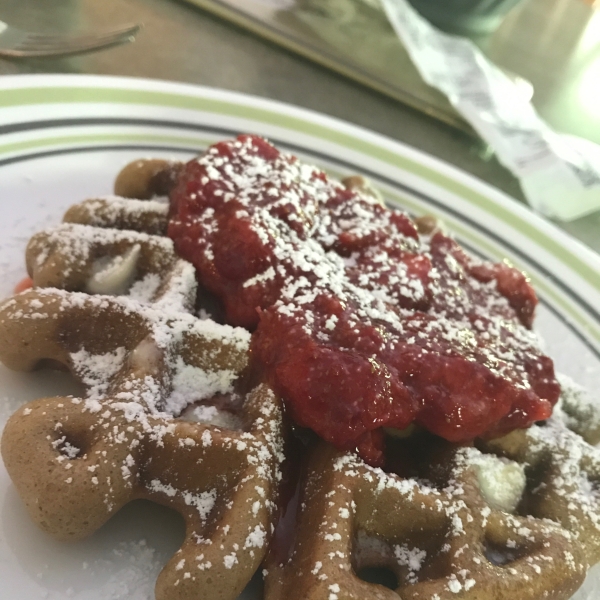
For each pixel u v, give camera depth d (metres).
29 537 0.11
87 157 0.19
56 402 0.11
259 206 0.15
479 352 0.14
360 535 0.12
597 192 0.25
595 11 0.56
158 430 0.11
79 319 0.13
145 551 0.12
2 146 0.18
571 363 0.19
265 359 0.13
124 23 0.28
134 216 0.16
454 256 0.17
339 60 0.31
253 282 0.14
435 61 0.29
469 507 0.12
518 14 0.51
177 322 0.13
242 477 0.11
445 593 0.11
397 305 0.14
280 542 0.12
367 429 0.12
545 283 0.22
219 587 0.10
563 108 0.36
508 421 0.14
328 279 0.14
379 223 0.16
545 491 0.14
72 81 0.20
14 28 0.23
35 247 0.14
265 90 0.28
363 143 0.24
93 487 0.11
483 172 0.28
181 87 0.22
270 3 0.33
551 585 0.11
